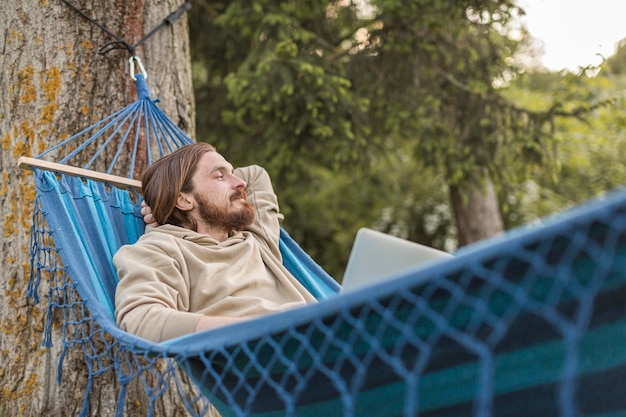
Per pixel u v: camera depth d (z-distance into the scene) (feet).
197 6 17.46
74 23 9.43
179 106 10.10
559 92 16.85
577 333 3.81
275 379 5.30
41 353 8.56
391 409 4.86
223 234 8.23
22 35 9.36
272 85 15.01
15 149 9.11
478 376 4.50
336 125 15.83
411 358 4.65
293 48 14.49
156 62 9.91
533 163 16.90
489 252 3.82
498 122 16.93
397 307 4.58
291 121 16.08
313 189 19.80
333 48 16.57
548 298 4.18
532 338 4.30
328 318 4.76
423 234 29.35
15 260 8.86
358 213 28.60
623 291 4.08
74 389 8.43
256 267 7.90
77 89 9.30
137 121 9.37
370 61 16.72
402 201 28.68
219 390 5.72
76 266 6.87
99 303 6.52
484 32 16.39
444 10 15.26
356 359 4.65
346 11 16.79
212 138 17.81
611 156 27.84
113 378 8.45
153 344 5.61
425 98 16.71
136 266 6.95
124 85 9.55
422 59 16.61
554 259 4.05
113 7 9.68
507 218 25.67
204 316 6.31
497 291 4.27
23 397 8.50
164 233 7.70
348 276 6.08
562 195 27.50
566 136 24.12
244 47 17.88
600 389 4.48
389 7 15.15
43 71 9.29
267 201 8.85
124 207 8.15
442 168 17.47
